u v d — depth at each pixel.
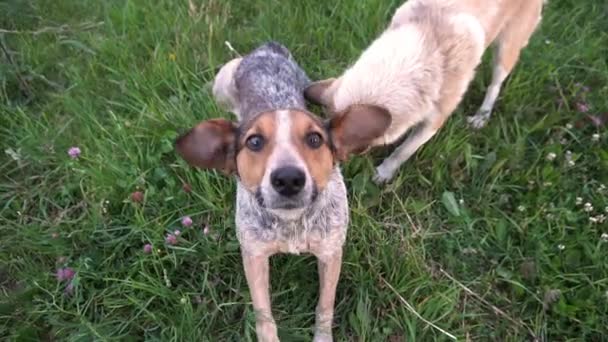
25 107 0.96
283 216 0.62
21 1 1.02
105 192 0.83
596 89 0.99
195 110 0.92
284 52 0.94
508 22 0.89
